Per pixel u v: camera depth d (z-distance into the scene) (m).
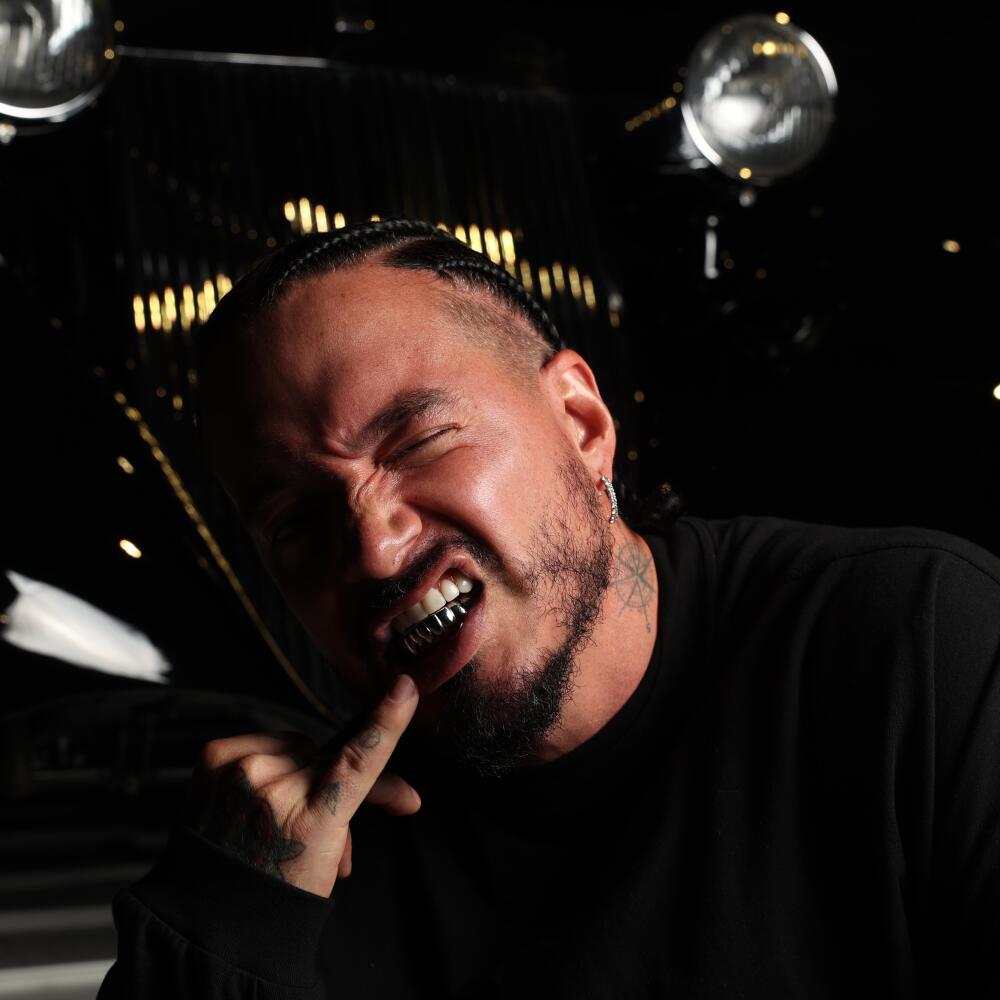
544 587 1.16
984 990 1.08
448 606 1.16
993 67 4.45
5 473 1.74
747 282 2.77
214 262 2.44
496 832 1.28
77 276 2.41
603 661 1.22
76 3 2.21
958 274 2.73
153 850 1.96
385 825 1.34
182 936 1.18
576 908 1.21
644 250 2.77
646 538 1.36
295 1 2.80
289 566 1.22
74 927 1.74
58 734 2.11
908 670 1.14
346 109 2.62
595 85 3.04
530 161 2.70
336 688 2.13
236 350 1.19
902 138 4.29
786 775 1.17
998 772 1.11
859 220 2.96
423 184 2.61
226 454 1.21
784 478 2.57
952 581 1.19
